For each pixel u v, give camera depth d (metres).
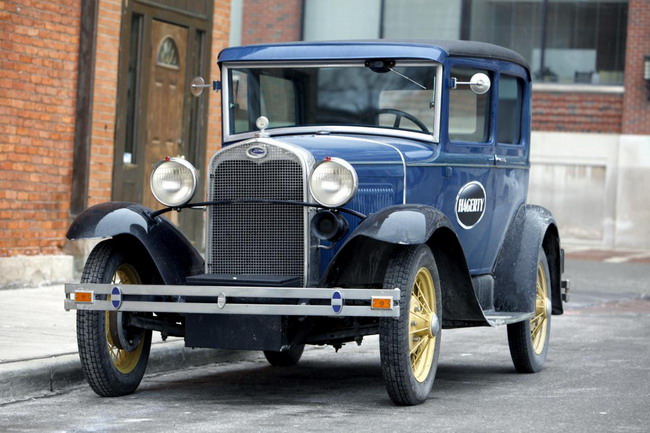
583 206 30.27
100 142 14.62
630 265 24.38
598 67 30.34
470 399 8.52
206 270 8.26
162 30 15.70
